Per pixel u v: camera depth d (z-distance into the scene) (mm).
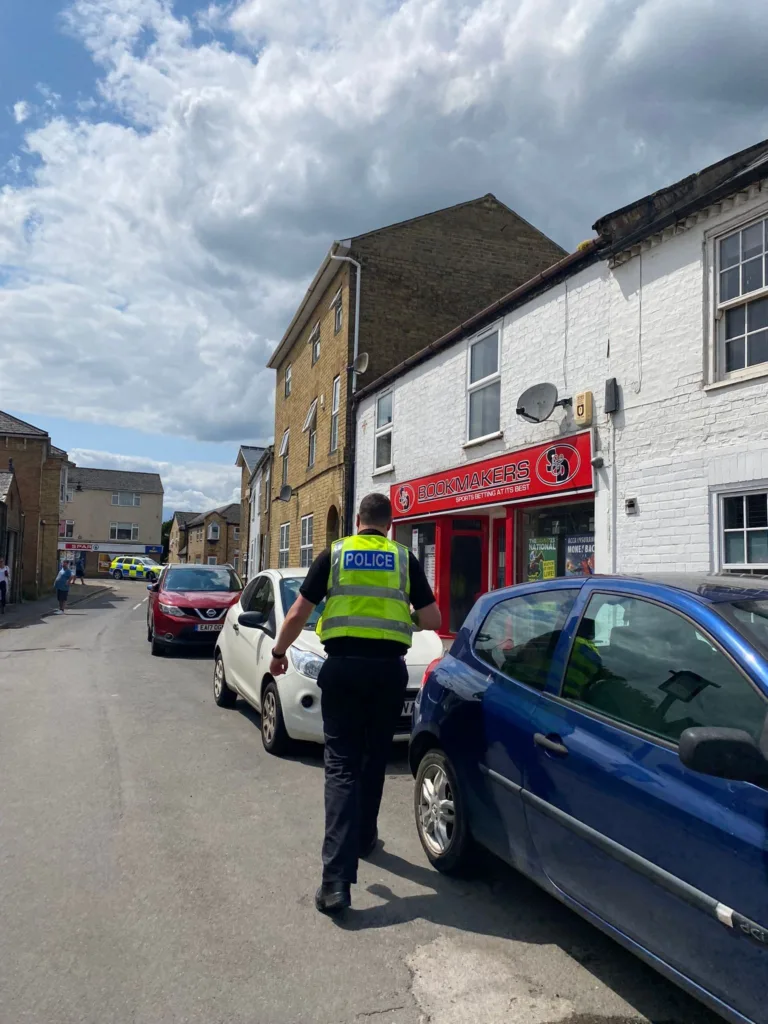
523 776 3385
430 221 17734
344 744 3791
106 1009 2816
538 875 3285
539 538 10203
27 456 32812
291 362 24109
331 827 3643
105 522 70938
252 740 6914
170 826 4688
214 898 3734
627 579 3393
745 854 2291
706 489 7230
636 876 2693
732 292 7219
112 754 6309
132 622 21531
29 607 27672
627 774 2797
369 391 15578
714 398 7199
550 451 9430
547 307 9711
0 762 6043
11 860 4145
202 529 72125
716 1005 2355
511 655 3887
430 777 4297
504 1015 2828
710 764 2262
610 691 3148
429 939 3381
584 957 3250
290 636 3965
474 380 11648
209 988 2963
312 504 19781
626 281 8320
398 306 17188
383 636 3789
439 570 12688
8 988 2941
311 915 3582
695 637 2889
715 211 7273
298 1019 2779
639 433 8055
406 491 13578
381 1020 2785
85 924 3451
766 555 6664
